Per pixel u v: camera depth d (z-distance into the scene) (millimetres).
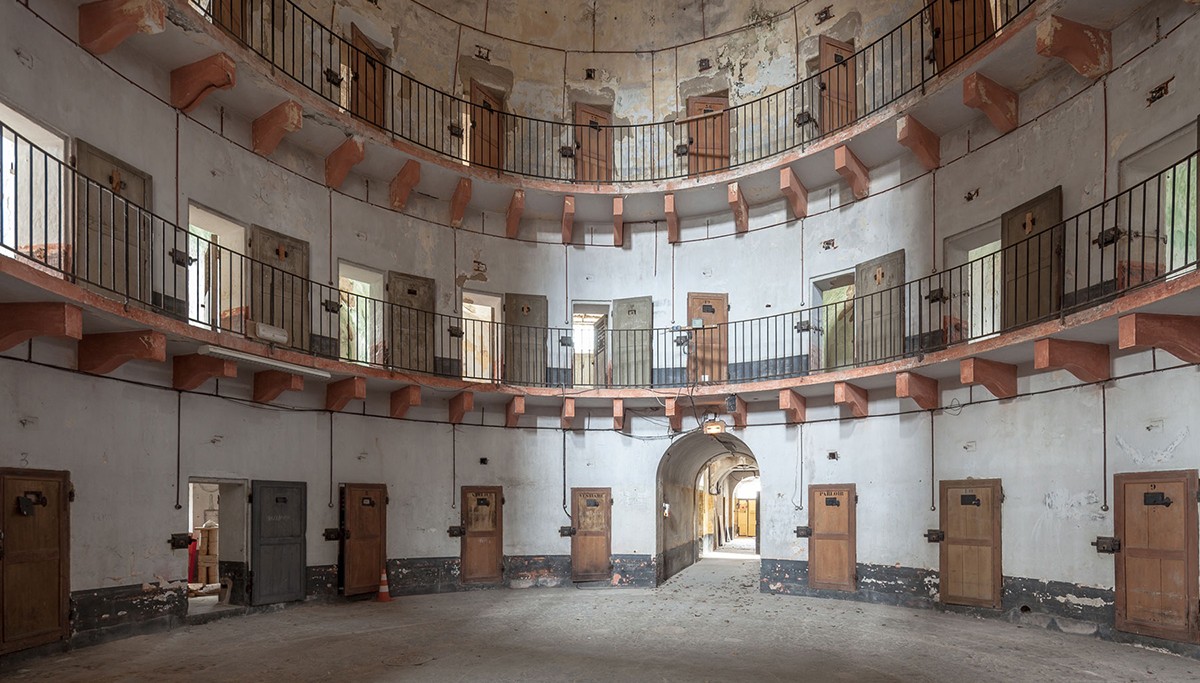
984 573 11094
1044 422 10391
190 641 9312
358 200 13539
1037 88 10695
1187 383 8531
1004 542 10859
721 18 15703
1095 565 9531
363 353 14664
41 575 8320
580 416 15688
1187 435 8484
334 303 12812
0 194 7207
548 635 9992
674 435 15414
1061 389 10188
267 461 11758
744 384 13969
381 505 13438
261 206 11812
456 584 14336
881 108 12328
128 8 8836
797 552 14047
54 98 8570
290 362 11148
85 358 9047
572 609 12297
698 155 15586
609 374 15602
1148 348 9023
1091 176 9711
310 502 12406
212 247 11578
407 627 10484
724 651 8992
